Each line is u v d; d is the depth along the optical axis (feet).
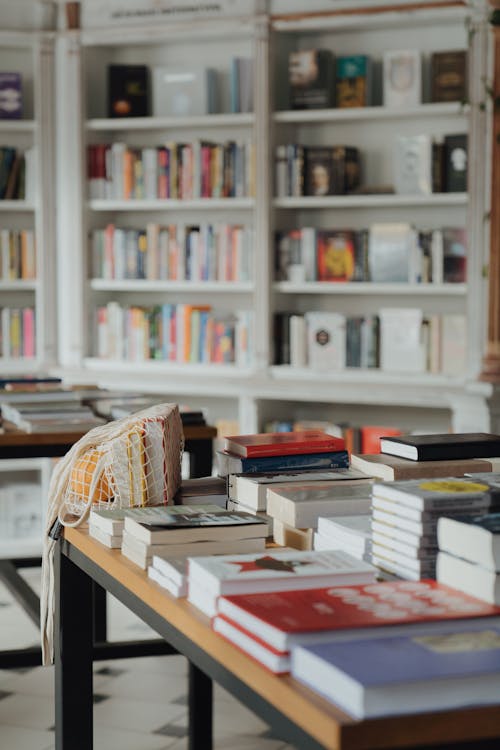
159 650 12.73
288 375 20.99
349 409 22.08
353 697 4.85
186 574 6.88
